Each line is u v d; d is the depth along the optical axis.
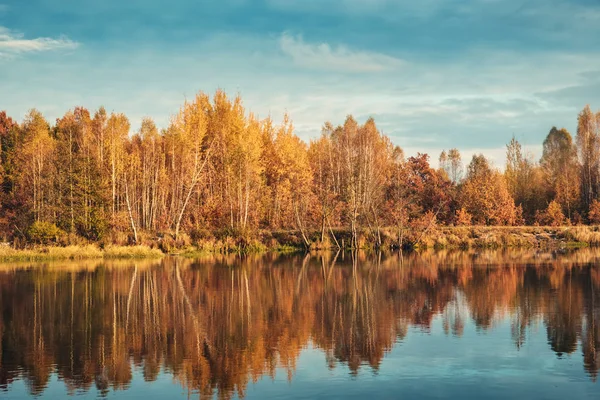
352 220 61.38
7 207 73.56
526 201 85.44
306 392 15.71
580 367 17.75
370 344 20.58
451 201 80.00
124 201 69.75
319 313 26.09
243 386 16.25
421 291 31.94
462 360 18.53
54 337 21.89
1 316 25.75
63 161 62.66
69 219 60.22
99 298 30.28
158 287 33.97
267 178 80.12
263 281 36.44
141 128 82.25
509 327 22.95
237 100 78.81
